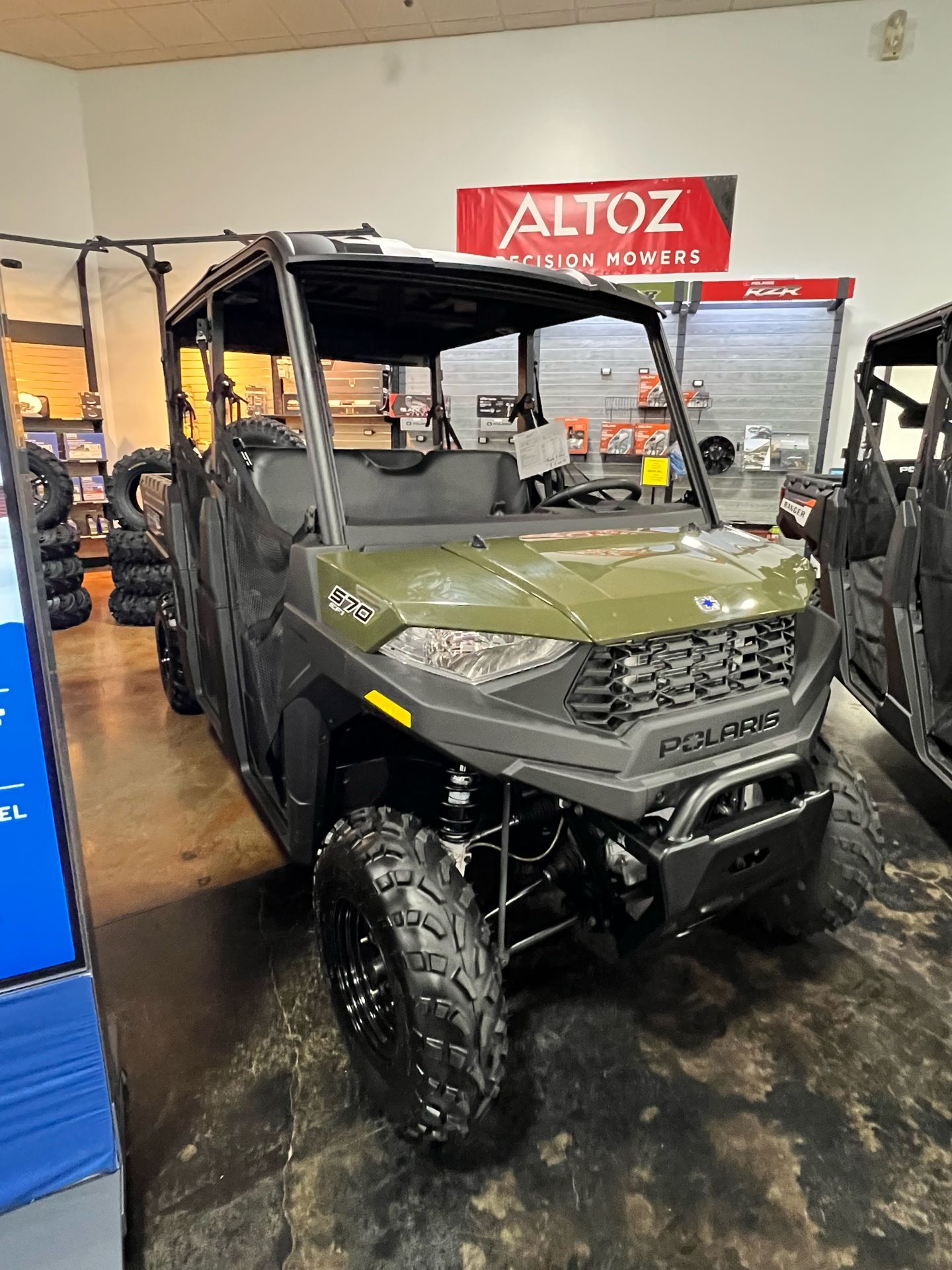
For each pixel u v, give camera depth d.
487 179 5.97
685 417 2.12
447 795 1.48
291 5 5.39
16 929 1.06
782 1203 1.34
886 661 2.86
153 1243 1.27
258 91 6.17
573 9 5.37
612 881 1.54
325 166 6.21
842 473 4.66
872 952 2.01
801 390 5.52
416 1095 1.30
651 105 5.60
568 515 1.91
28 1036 1.09
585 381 5.52
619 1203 1.34
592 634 1.32
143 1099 1.54
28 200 6.38
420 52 5.85
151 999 1.83
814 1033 1.73
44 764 1.02
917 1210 1.33
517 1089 1.57
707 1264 1.24
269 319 2.27
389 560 1.54
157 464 5.42
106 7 5.43
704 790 1.33
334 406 5.55
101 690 4.06
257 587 1.98
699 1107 1.53
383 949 1.31
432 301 2.11
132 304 6.82
